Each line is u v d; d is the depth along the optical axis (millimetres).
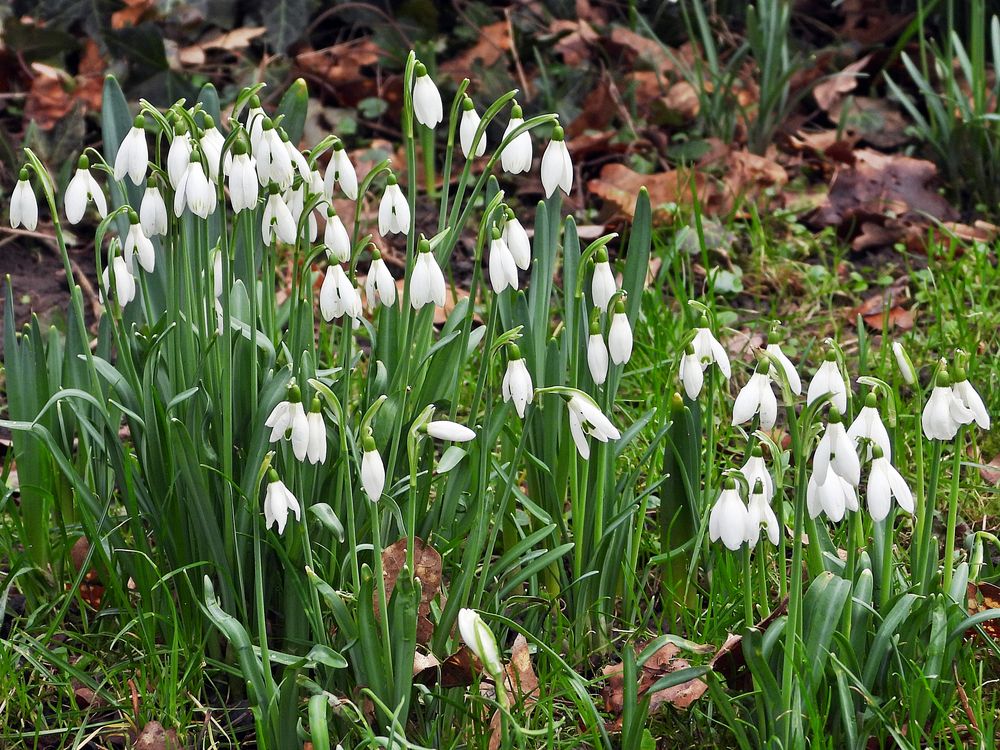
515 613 3482
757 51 6512
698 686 3115
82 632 3578
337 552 3232
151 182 2920
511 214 2887
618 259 5496
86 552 3648
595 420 2648
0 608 3314
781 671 2896
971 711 2961
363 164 6430
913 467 4219
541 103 6883
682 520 3438
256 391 3164
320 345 4703
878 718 2912
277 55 6828
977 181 6238
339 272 2895
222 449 3238
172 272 3084
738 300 5551
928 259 5578
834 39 7695
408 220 2949
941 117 6305
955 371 2602
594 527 3348
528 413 3195
